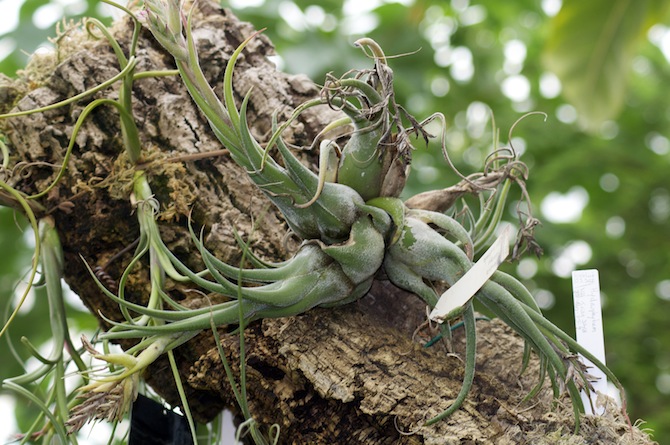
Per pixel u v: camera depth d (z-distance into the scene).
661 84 2.59
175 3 1.06
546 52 1.59
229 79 1.07
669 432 2.07
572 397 1.08
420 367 1.11
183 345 1.16
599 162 2.28
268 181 1.08
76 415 1.04
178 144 1.20
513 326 1.09
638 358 2.21
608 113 1.60
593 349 1.12
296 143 1.21
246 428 1.16
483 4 2.07
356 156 1.10
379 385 1.09
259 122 1.23
